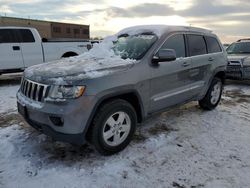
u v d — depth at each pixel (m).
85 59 4.05
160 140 4.09
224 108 5.99
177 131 4.50
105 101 3.46
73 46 10.12
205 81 5.28
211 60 5.34
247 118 5.29
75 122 3.11
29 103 3.42
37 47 9.25
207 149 3.85
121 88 3.48
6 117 5.13
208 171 3.27
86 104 3.14
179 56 4.58
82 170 3.20
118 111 3.52
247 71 8.36
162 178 3.10
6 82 9.56
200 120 5.09
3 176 3.06
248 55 9.02
